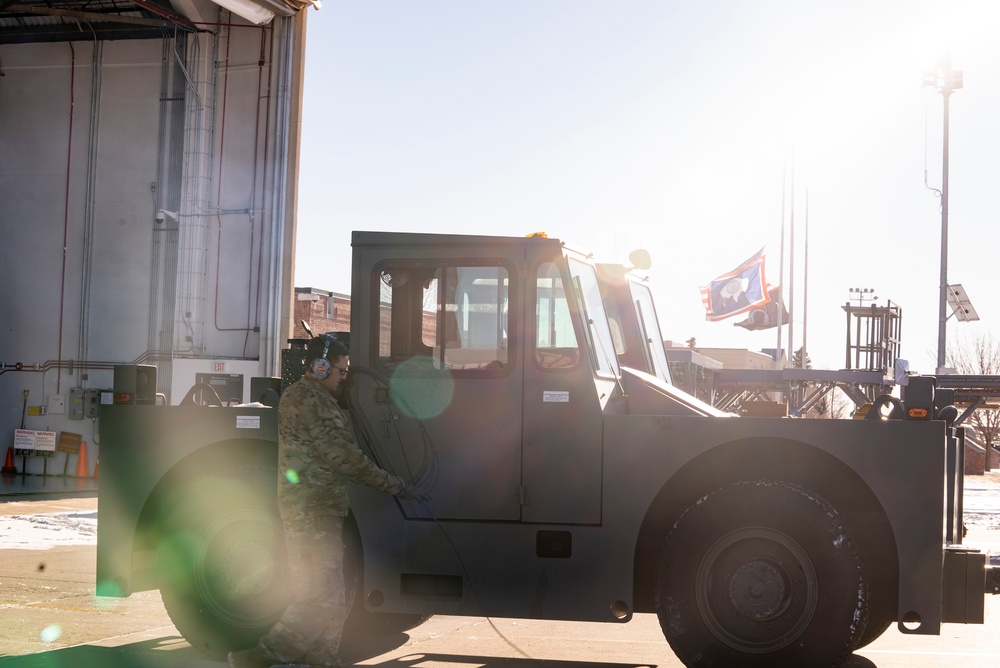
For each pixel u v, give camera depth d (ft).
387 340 21.74
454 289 21.56
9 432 78.48
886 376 58.18
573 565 20.61
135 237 76.33
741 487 20.01
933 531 19.29
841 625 19.34
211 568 22.62
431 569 21.13
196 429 23.27
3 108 79.56
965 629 28.91
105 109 77.51
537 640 26.07
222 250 72.74
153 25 74.43
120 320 76.33
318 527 19.39
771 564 19.71
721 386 62.08
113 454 23.63
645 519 21.13
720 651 19.77
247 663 19.43
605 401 21.43
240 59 73.46
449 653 24.11
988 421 151.53
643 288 28.09
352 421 21.63
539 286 21.21
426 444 21.34
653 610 21.16
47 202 78.64
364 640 25.70
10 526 45.68
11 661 21.75
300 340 26.68
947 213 117.39
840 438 19.72
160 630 25.70
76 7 76.54
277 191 71.87
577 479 20.68
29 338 78.38
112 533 23.47
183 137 74.95
